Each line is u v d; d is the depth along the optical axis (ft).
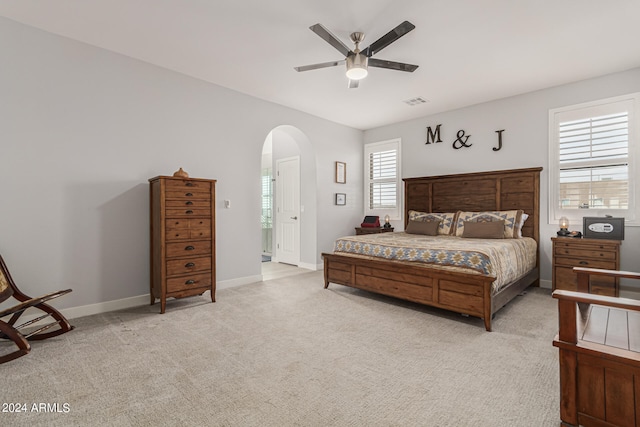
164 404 5.65
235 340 8.43
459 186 16.61
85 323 9.66
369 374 6.71
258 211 15.29
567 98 13.60
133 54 11.09
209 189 11.76
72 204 10.14
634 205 12.19
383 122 19.53
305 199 19.11
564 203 13.74
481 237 13.75
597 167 12.96
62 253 9.98
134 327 9.36
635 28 9.33
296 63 11.71
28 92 9.34
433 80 13.17
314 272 17.79
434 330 9.16
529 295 12.91
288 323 9.72
